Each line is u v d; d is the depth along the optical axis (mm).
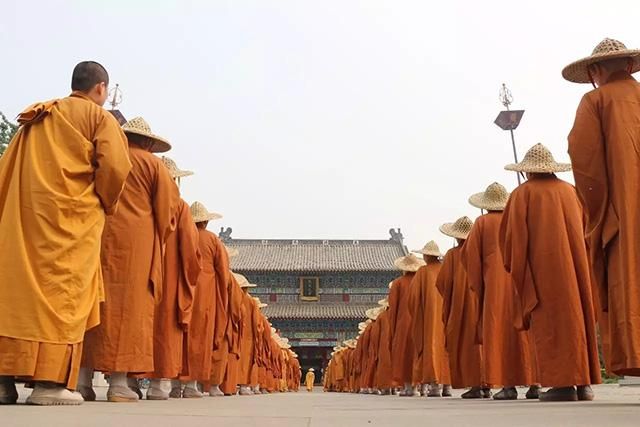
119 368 7883
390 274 72375
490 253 12094
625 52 7363
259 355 26469
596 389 22406
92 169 6418
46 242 5926
